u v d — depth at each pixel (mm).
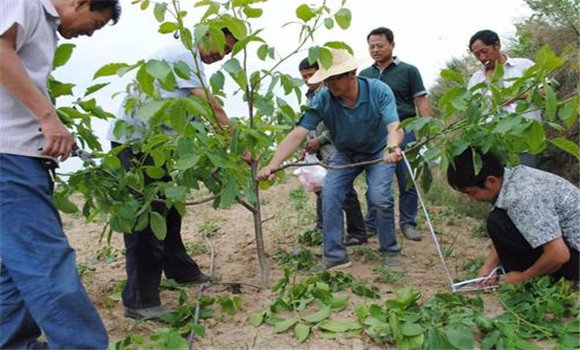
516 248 3488
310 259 4828
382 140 4469
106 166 3516
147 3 3158
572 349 2812
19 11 2561
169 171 3646
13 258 2635
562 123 5930
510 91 3396
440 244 5266
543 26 6770
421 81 5402
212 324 3334
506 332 2898
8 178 2648
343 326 3119
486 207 6316
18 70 2541
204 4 3221
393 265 4523
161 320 3537
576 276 3508
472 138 3350
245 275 4555
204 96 3652
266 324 3271
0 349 2811
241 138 3338
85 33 2912
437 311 3094
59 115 3270
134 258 3549
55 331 2623
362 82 4387
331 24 3256
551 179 3393
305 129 4266
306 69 5160
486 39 5035
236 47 3203
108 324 3498
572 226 3408
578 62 5609
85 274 4672
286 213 6781
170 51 3621
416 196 5434
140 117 2910
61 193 3484
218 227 6246
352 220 5281
